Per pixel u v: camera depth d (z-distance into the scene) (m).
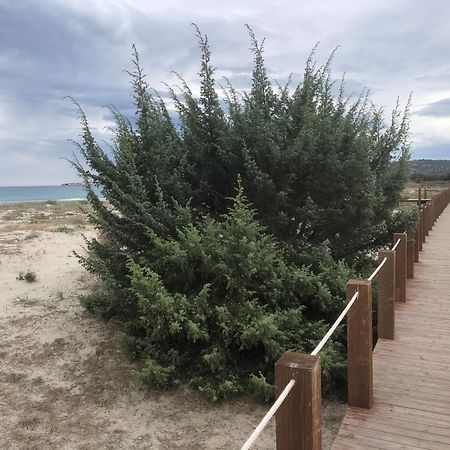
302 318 6.42
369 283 3.94
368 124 9.09
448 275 9.34
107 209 7.43
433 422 3.75
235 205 6.79
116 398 5.83
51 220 25.16
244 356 6.20
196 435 4.98
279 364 2.28
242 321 5.86
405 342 5.59
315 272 7.29
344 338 6.21
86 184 7.26
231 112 8.06
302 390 2.24
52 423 5.34
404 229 9.38
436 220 19.50
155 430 5.12
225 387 5.53
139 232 7.18
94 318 8.35
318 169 7.75
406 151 9.61
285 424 2.28
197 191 8.02
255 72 8.83
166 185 7.57
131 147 7.68
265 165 7.75
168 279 6.56
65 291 10.20
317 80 8.77
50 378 6.43
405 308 7.07
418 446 3.43
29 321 8.49
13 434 5.12
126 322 7.54
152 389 5.94
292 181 7.88
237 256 6.12
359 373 3.99
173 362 6.01
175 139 8.32
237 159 7.76
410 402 4.10
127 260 6.98
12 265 12.31
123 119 7.90
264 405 5.50
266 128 7.60
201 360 6.08
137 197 7.17
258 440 4.83
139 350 6.59
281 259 6.98
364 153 7.88
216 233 6.61
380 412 3.93
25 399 5.89
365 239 9.15
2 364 6.89
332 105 8.93
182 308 5.89
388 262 5.65
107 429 5.18
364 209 8.15
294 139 7.91
